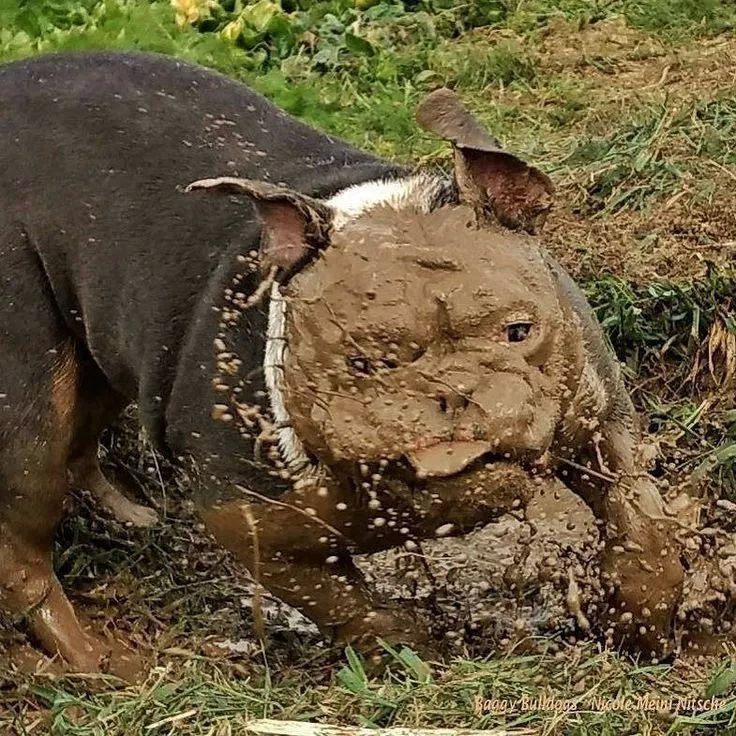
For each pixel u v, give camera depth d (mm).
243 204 1802
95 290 1873
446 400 1509
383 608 1845
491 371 1512
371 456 1517
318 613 1811
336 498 1688
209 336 1757
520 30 3539
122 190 1859
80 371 1965
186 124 1869
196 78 1916
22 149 1909
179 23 3480
